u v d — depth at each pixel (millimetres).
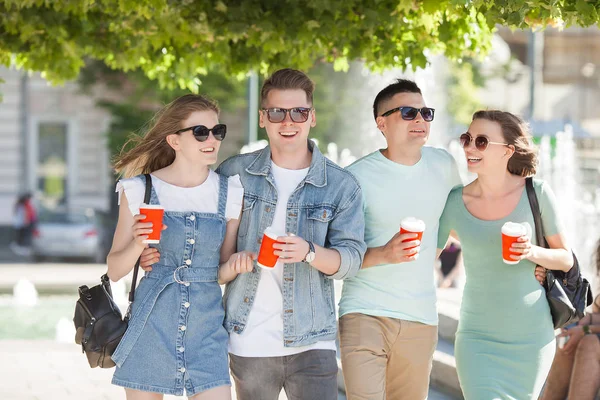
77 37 8109
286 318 4543
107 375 8734
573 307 5012
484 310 5012
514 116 5051
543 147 13266
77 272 21578
